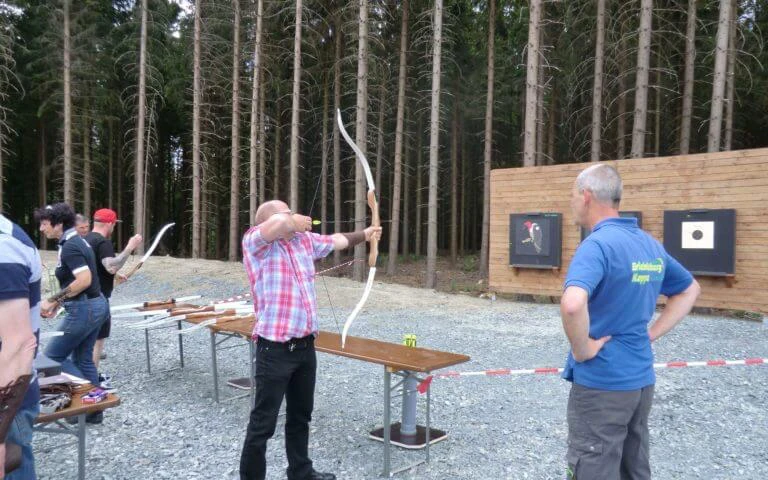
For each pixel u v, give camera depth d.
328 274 17.27
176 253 30.61
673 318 2.43
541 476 3.48
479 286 14.41
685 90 12.95
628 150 17.88
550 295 10.62
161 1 19.73
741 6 15.19
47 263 15.75
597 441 2.15
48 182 25.27
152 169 26.97
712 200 8.45
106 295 4.94
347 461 3.70
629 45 15.12
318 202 25.33
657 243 2.38
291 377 3.16
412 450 3.88
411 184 25.27
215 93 21.19
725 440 4.06
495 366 6.11
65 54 18.94
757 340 7.16
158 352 6.82
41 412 2.96
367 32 14.59
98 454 3.80
